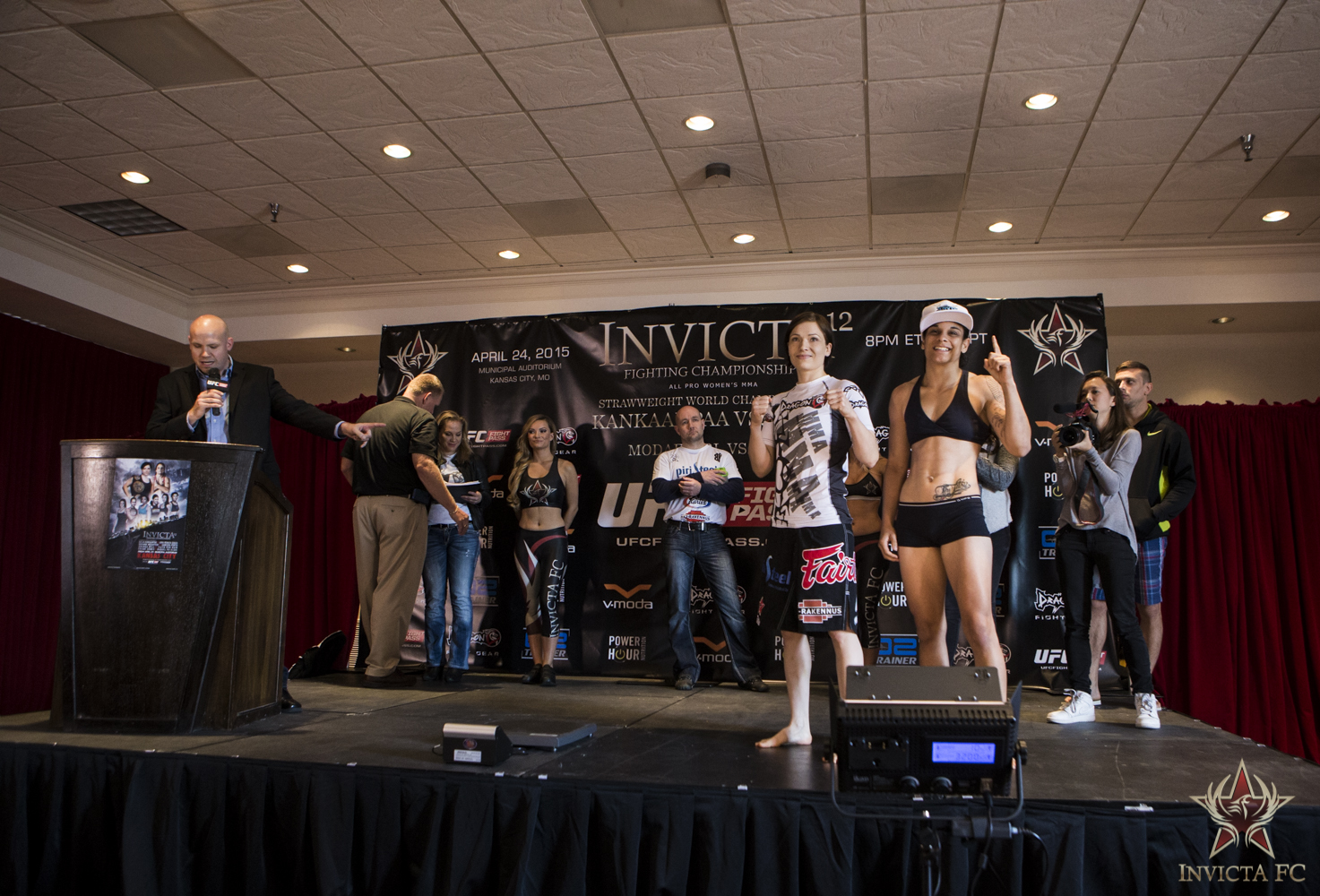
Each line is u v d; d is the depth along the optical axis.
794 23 3.45
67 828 2.42
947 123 4.20
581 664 4.92
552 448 4.90
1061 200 5.01
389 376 5.49
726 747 2.74
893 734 1.80
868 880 2.06
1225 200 4.96
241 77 3.85
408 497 4.38
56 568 6.28
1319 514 5.68
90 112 4.13
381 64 3.74
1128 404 4.14
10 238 5.44
